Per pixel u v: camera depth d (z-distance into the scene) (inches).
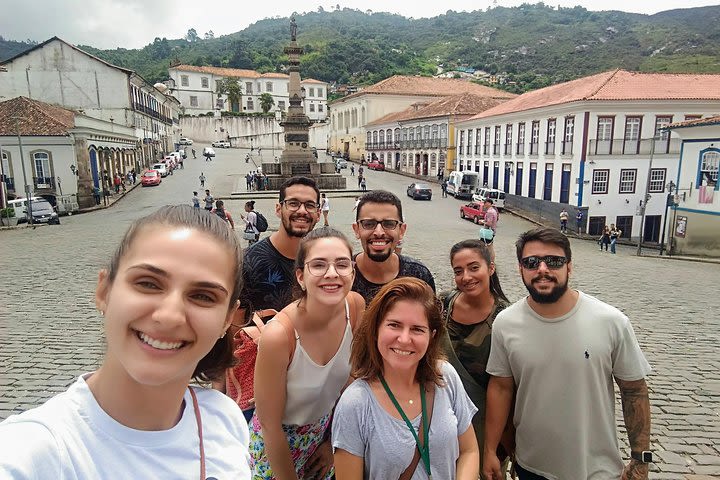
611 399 117.0
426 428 93.1
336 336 107.7
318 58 4805.6
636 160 1202.0
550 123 1310.3
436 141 2028.8
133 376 48.8
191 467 54.9
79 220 1067.3
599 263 690.2
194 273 50.4
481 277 133.5
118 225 933.8
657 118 1194.0
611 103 1164.5
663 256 876.0
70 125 1334.9
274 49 5497.1
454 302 140.8
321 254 101.3
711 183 900.0
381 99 2608.3
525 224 1256.2
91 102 1781.5
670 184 983.0
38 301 393.7
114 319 49.3
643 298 451.5
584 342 112.5
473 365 134.3
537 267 112.8
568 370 112.7
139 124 1967.3
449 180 1700.3
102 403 51.1
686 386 258.4
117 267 50.9
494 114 1584.6
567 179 1253.7
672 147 1202.0
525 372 116.9
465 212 1202.6
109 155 1489.9
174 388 53.1
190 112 3826.3
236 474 59.8
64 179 1256.8
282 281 143.6
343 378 109.2
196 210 56.6
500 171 1594.5
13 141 1211.9
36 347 294.8
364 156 2701.8
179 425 56.2
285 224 144.0
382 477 92.2
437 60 5393.7
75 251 629.9
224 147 3272.6
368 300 136.1
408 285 95.0
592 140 1182.9
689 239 947.3
